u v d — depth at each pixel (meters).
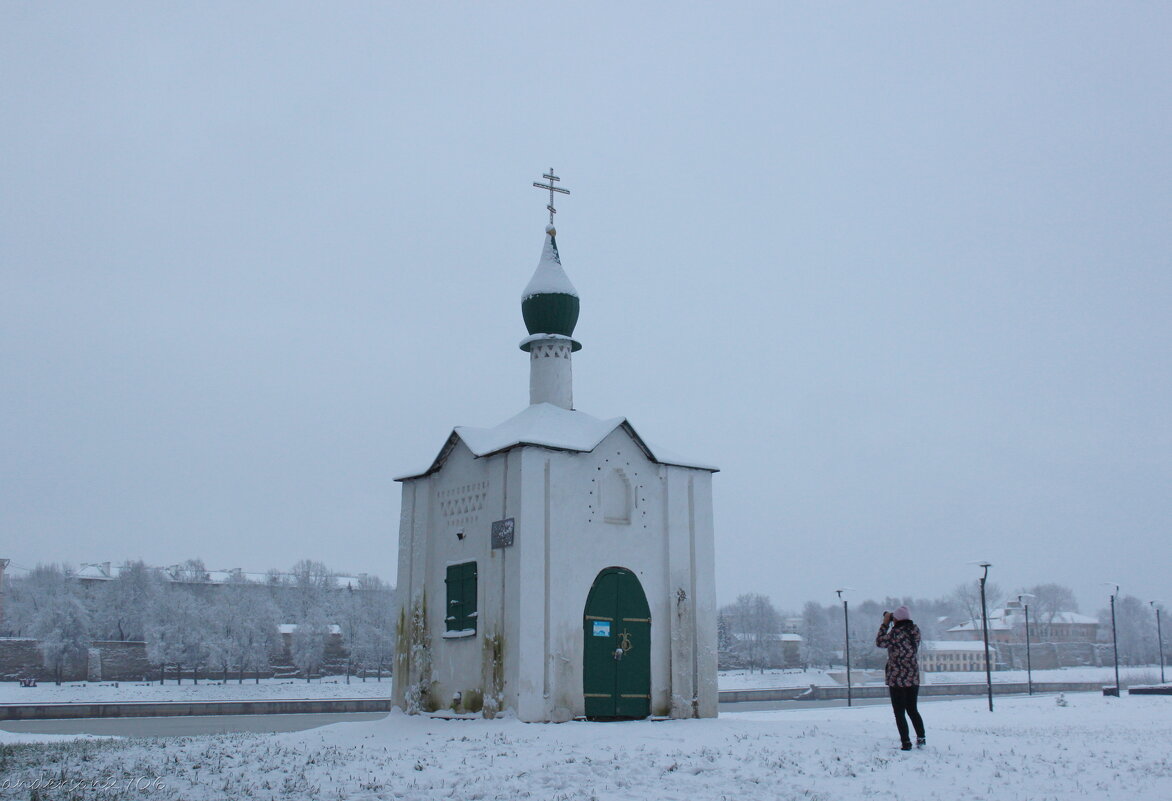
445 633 24.59
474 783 15.33
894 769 16.48
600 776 15.86
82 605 108.62
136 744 21.42
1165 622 167.75
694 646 24.88
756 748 18.50
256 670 102.38
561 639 22.70
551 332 27.33
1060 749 19.17
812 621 145.62
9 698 76.44
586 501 23.89
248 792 14.76
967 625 186.50
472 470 24.81
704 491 26.22
